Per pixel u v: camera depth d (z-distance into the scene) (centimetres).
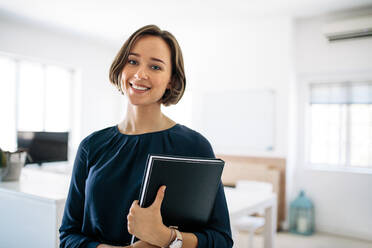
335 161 443
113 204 83
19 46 470
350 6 397
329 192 434
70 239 87
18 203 199
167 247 73
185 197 75
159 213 71
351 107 431
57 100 545
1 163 236
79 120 556
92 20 462
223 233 82
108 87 606
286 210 427
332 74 440
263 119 447
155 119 89
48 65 532
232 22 460
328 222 432
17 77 491
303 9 409
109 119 609
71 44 539
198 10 418
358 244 382
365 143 423
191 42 516
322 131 451
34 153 337
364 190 412
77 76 562
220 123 483
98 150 91
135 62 84
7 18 452
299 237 404
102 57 594
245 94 463
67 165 508
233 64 475
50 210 179
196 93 508
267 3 392
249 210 208
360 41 411
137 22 469
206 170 76
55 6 411
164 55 83
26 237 193
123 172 84
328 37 417
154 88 82
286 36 434
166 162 69
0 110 471
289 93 431
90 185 86
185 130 91
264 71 449
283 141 431
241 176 442
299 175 456
